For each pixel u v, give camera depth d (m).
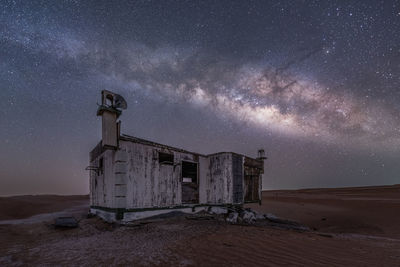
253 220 11.54
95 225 9.23
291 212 19.52
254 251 5.07
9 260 4.70
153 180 10.58
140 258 4.49
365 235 10.42
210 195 13.62
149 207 10.21
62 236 7.65
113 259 4.47
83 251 5.16
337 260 4.77
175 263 4.20
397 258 5.28
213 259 4.44
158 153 11.02
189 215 11.12
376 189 52.75
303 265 4.28
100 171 11.50
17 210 16.09
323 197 36.22
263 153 17.42
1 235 7.80
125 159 9.56
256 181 16.20
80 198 31.58
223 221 10.10
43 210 17.03
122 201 9.22
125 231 7.60
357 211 18.97
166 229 7.61
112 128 9.34
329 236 8.22
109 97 9.56
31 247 5.96
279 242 6.04
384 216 15.84
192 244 5.48
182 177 12.16
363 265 4.55
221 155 13.57
